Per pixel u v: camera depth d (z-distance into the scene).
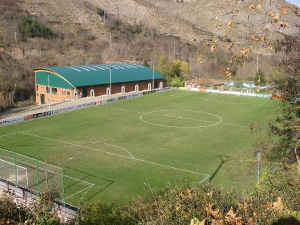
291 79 21.48
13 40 97.38
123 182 28.72
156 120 51.38
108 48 113.19
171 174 30.67
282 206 10.58
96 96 71.25
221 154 36.16
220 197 11.55
